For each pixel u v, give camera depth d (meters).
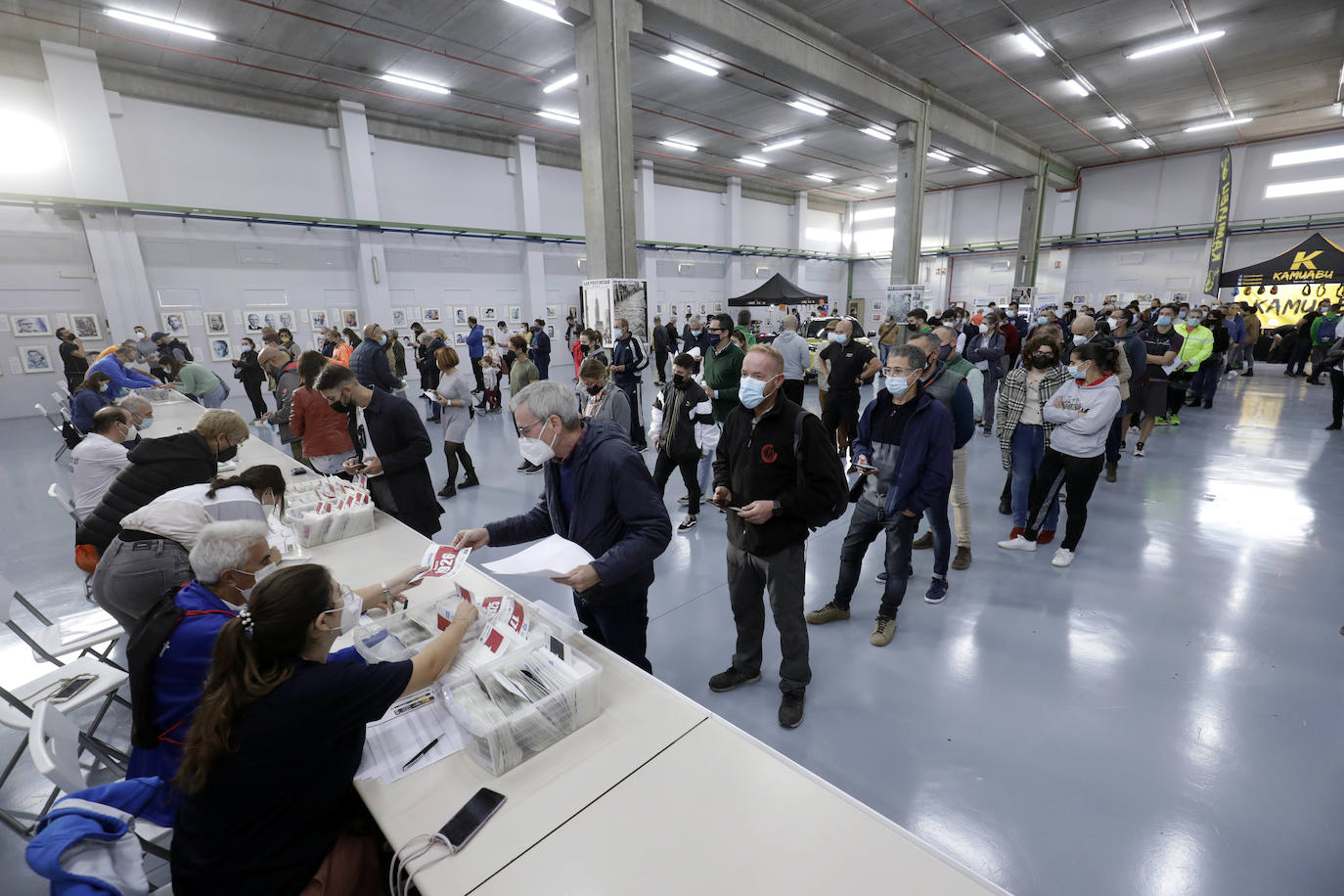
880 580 3.17
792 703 2.13
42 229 8.05
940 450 2.41
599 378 3.99
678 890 0.89
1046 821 1.70
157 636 1.37
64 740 1.36
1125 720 2.10
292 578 1.04
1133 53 8.59
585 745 1.21
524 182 12.45
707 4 6.62
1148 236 14.31
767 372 1.88
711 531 3.97
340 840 1.12
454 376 4.61
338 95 9.80
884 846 0.97
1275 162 12.69
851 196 19.70
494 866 0.93
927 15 7.58
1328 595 2.89
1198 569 3.21
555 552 1.45
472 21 7.29
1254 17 7.51
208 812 0.98
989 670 2.40
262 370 8.12
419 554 2.20
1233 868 1.54
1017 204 16.44
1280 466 4.97
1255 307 13.12
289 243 10.10
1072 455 3.15
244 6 6.84
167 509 1.90
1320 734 2.00
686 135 12.41
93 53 7.95
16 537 4.11
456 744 1.21
